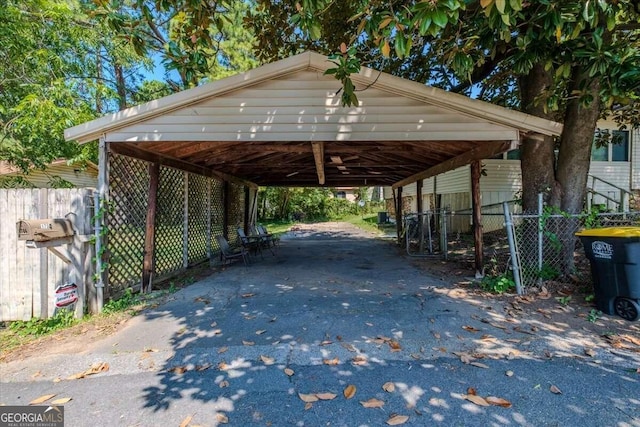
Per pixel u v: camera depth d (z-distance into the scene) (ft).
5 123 20.43
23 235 10.48
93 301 12.96
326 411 6.64
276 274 20.04
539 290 14.24
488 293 14.49
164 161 17.76
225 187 30.19
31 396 7.32
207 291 16.02
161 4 11.51
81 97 23.95
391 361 8.65
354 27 17.79
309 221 76.07
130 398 7.20
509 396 6.98
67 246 12.21
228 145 16.85
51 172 33.94
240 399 7.11
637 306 10.66
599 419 6.20
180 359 8.96
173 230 20.16
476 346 9.39
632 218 15.61
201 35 12.62
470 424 6.16
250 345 9.77
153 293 15.66
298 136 14.03
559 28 8.99
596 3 8.57
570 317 11.33
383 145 17.16
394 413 6.53
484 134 13.97
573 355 8.70
